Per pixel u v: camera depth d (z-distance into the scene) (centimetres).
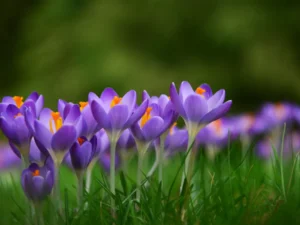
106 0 752
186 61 718
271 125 200
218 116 149
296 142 206
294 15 695
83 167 147
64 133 144
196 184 161
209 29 704
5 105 150
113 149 148
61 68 731
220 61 710
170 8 734
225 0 713
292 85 675
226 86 695
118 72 676
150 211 148
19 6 986
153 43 729
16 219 151
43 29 776
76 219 147
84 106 150
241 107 699
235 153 174
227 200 152
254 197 151
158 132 149
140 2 741
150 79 676
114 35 721
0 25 981
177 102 148
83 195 151
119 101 149
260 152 195
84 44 718
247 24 682
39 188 145
